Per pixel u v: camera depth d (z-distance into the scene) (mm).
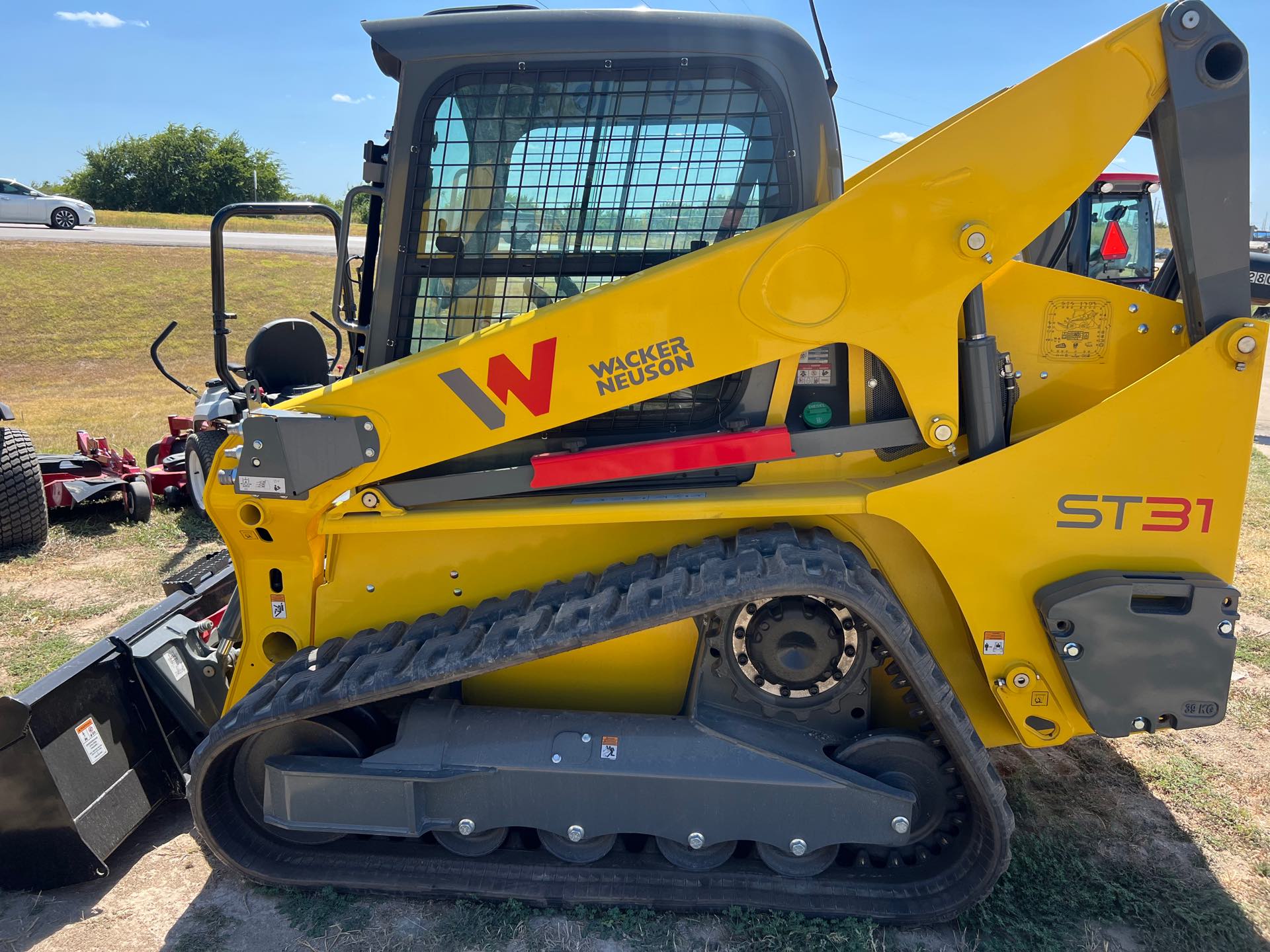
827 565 2350
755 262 2354
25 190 25172
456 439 2514
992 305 2709
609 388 2449
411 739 2686
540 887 2740
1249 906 2775
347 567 2797
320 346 4312
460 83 2498
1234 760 3570
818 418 2607
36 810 2725
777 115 2490
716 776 2543
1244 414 2373
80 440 6723
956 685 2805
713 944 2602
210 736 2627
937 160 2291
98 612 4898
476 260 2621
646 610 2371
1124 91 2277
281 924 2729
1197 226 2375
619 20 2445
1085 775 3473
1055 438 2416
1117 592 2387
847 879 2725
